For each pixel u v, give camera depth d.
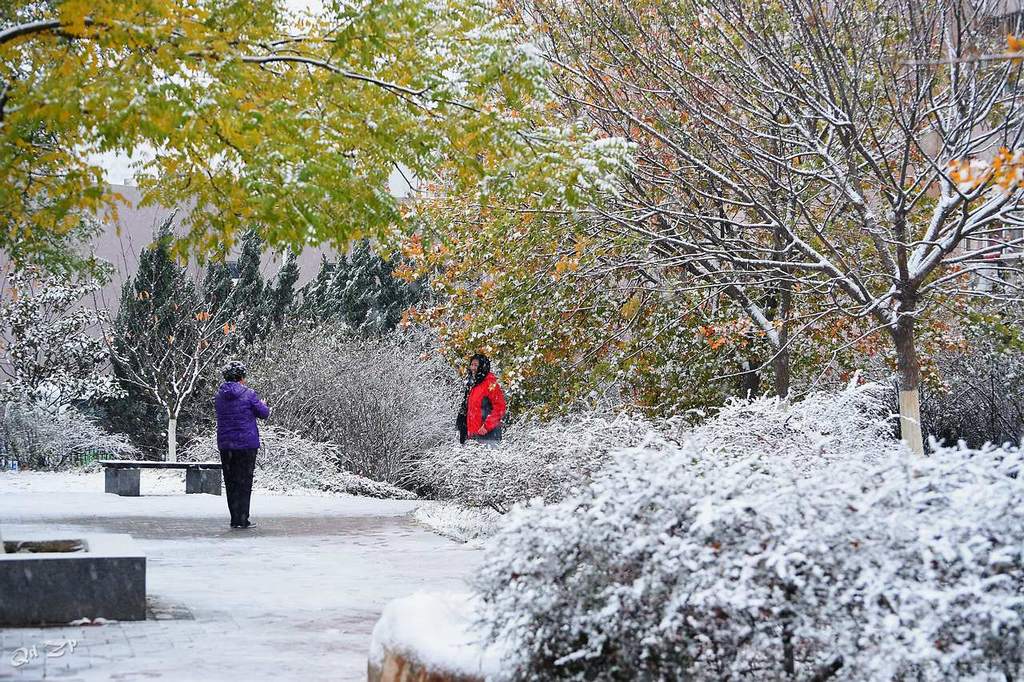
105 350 34.97
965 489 5.36
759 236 22.69
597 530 5.49
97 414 37.31
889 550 5.16
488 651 5.80
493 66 12.69
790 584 5.14
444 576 13.84
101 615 10.13
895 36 18.31
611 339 22.95
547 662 5.51
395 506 24.83
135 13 11.26
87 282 34.41
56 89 10.64
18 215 12.31
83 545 11.45
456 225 22.12
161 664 8.45
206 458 30.16
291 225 11.68
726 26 19.91
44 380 34.56
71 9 10.78
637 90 19.39
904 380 17.31
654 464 5.82
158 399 33.44
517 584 5.65
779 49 18.58
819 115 17.88
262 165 11.68
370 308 36.97
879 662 4.76
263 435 29.16
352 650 9.21
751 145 18.69
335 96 13.09
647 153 20.30
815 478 5.63
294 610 11.18
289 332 33.91
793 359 23.39
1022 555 5.03
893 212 17.58
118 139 11.01
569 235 21.05
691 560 5.21
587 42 20.20
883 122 21.16
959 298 22.81
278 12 13.02
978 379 28.02
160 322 34.38
